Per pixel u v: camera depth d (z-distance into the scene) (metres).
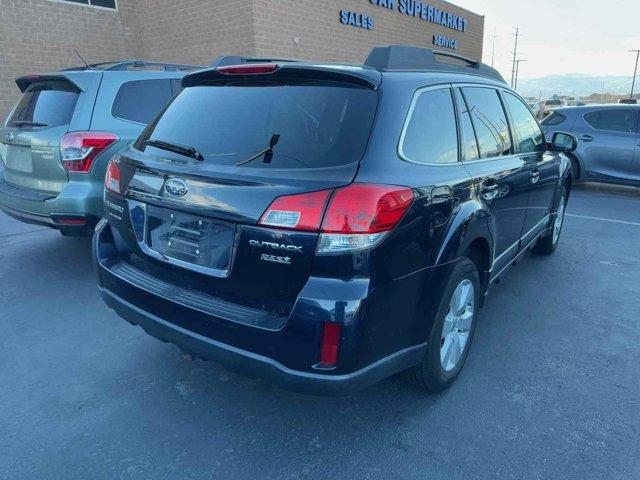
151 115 5.05
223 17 11.20
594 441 2.72
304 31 11.84
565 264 5.49
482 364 3.46
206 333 2.47
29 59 11.12
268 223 2.24
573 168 10.00
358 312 2.19
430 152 2.77
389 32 14.65
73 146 4.39
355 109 2.48
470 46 19.53
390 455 2.61
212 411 2.95
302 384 2.28
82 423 2.83
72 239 5.99
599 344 3.76
